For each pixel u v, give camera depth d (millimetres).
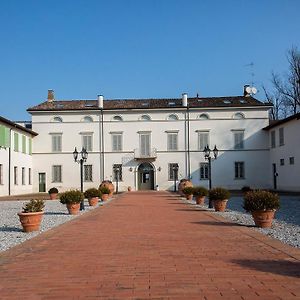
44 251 9359
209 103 50688
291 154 41750
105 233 12359
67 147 49844
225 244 10055
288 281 6371
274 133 46812
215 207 20594
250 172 48969
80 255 8797
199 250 9234
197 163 49375
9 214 20656
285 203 25688
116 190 48094
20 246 10109
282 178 44469
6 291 6062
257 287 6055
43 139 50031
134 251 9203
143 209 22000
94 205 25406
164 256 8562
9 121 41062
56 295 5828
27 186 47875
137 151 49625
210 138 49469
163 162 49656
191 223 15008
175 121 49719
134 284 6352
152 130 49719
